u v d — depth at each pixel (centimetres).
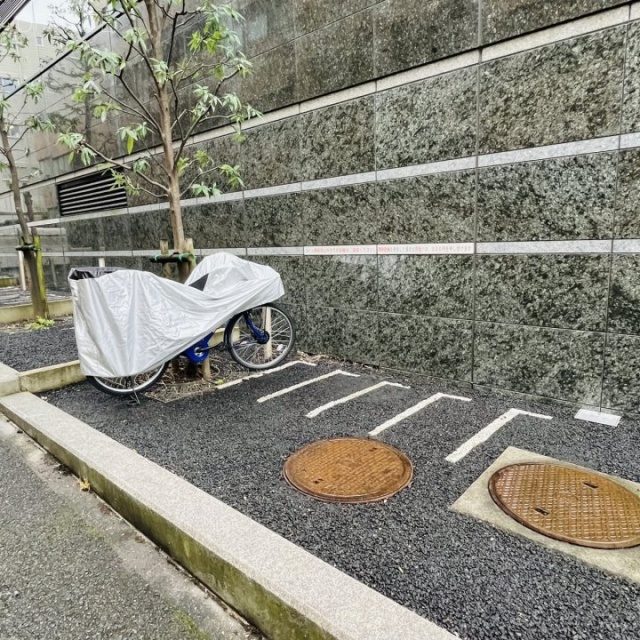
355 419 379
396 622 167
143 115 500
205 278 456
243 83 589
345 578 189
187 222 715
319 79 506
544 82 364
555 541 223
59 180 1054
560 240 373
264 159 584
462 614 182
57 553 245
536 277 389
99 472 288
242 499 267
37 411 397
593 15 338
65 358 556
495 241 406
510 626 176
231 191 636
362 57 467
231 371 518
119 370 398
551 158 369
